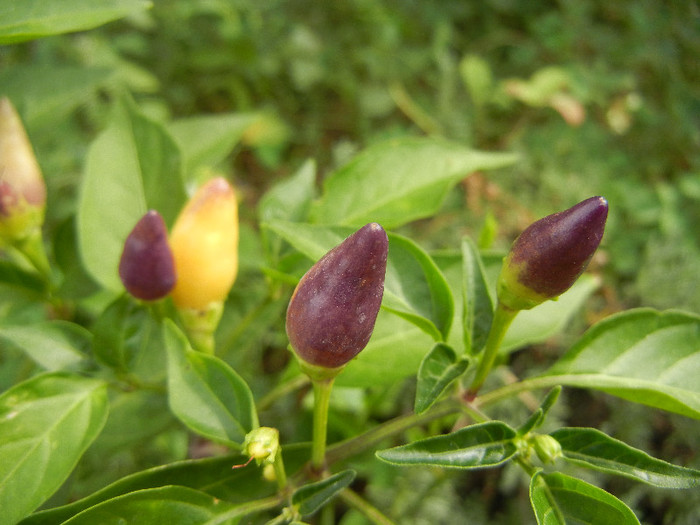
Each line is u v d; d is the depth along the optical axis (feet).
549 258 0.35
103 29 1.33
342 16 1.43
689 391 0.43
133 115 0.54
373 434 0.43
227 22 1.33
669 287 0.91
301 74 1.31
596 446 0.38
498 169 1.11
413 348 0.50
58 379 0.44
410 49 1.41
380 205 0.55
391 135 1.23
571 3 1.39
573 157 1.18
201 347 0.46
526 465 0.38
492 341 0.39
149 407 0.57
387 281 0.43
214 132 0.70
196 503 0.39
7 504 0.39
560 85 1.24
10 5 0.38
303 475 0.42
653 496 0.75
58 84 0.67
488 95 1.26
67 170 1.01
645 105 1.29
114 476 0.61
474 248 0.42
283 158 1.31
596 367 0.44
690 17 1.37
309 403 0.71
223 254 0.44
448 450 0.37
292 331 0.34
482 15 1.51
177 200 0.54
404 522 0.73
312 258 0.43
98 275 0.52
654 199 1.10
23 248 0.51
